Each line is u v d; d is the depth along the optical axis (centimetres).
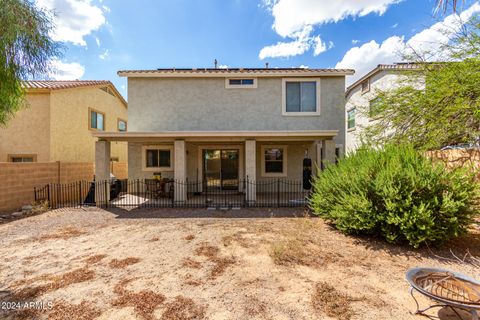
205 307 312
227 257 466
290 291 346
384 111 891
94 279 385
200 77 1242
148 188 1287
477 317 254
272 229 651
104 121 1789
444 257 461
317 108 1230
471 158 629
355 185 568
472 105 628
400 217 501
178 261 450
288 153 1344
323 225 686
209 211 896
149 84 1242
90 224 719
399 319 286
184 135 977
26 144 1262
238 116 1244
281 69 1319
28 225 709
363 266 424
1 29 689
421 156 562
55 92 1305
